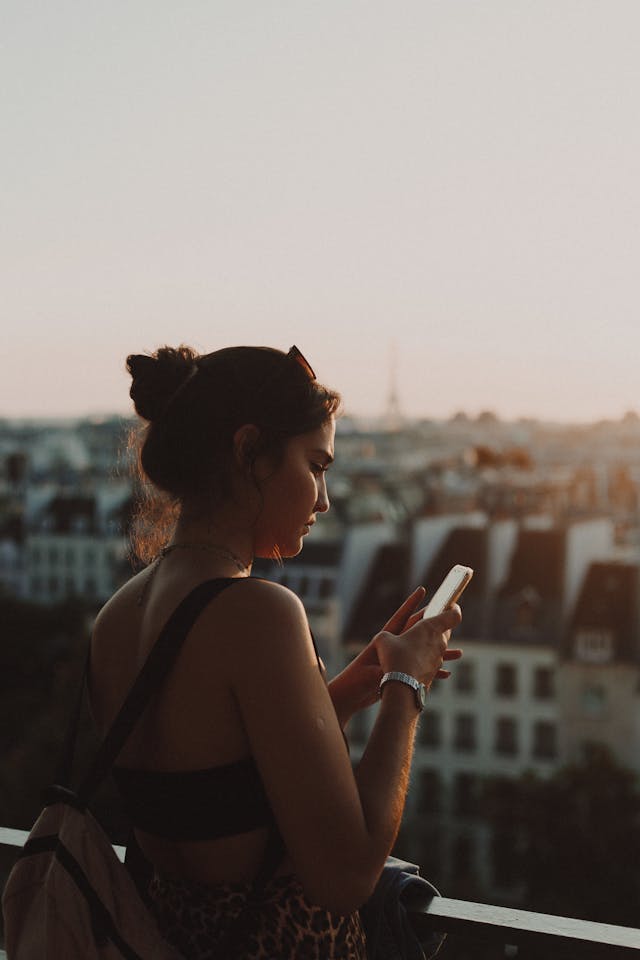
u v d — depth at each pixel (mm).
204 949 1623
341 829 1506
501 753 51219
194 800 1570
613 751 49594
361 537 54719
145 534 1787
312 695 1526
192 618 1562
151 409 1720
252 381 1670
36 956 1604
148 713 1608
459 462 126562
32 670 61625
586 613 50906
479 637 51812
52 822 1682
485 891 38719
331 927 1661
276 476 1675
